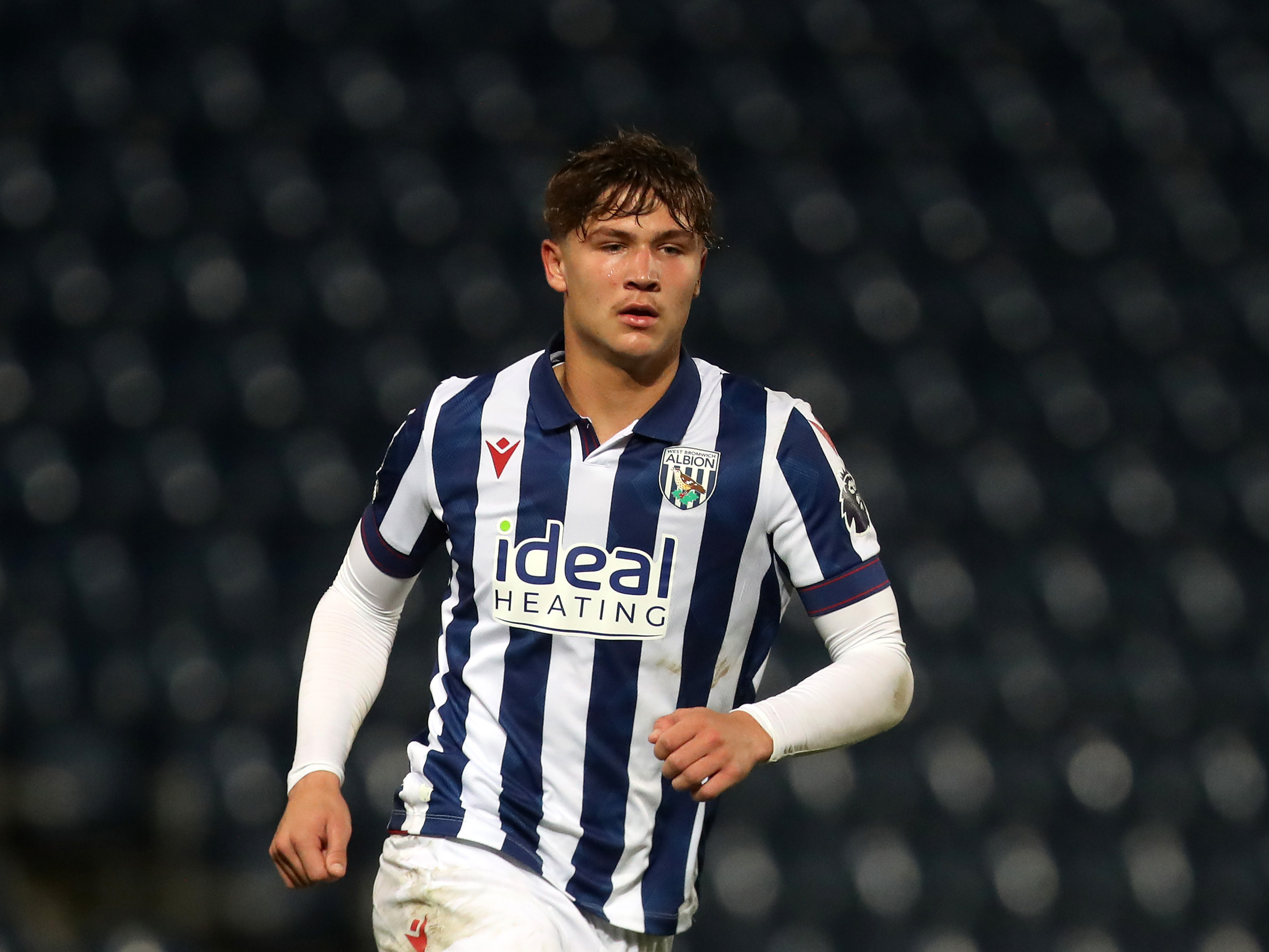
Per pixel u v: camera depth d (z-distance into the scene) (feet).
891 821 54.44
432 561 57.16
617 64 75.41
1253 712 59.31
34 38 73.00
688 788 21.33
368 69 73.46
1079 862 54.90
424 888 23.75
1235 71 78.54
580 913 24.03
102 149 70.08
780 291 68.85
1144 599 61.98
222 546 59.47
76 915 49.26
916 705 57.52
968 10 79.20
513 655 23.88
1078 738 57.77
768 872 52.42
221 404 63.36
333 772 24.20
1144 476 65.36
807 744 22.52
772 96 75.15
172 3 74.28
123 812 52.37
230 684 55.57
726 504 23.89
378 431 63.21
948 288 69.97
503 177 70.90
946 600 60.85
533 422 24.29
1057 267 71.46
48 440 61.98
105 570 58.59
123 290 66.18
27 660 55.88
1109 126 76.07
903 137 74.64
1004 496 63.98
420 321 66.39
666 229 23.22
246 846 51.49
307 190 69.51
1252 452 66.69
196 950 48.55
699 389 24.54
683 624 23.84
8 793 52.24
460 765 24.09
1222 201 74.33
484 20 75.87
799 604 57.16
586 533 23.84
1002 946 52.65
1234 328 70.54
